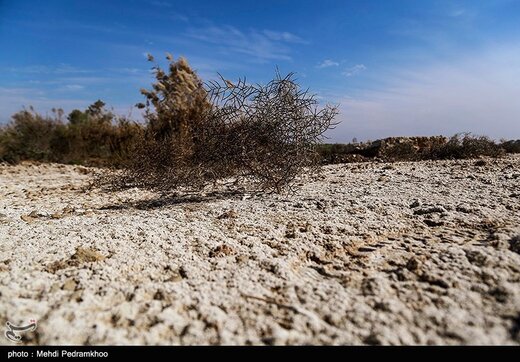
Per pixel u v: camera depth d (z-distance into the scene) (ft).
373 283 5.85
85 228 9.21
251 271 6.47
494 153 32.73
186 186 16.35
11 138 34.06
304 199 12.78
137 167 19.08
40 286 5.79
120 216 10.87
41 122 35.88
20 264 6.63
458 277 5.85
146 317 4.94
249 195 14.28
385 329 4.63
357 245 8.00
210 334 4.65
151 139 20.31
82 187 18.75
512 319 4.72
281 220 9.92
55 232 8.80
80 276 6.11
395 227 9.05
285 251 7.54
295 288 5.87
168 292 5.62
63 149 36.11
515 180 14.97
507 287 5.34
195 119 24.58
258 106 13.66
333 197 12.91
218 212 11.09
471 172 18.98
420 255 6.95
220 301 5.41
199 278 6.19
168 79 29.22
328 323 4.91
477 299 5.20
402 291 5.62
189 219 10.23
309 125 13.64
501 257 6.36
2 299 5.29
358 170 22.84
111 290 5.69
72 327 4.66
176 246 7.64
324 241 8.17
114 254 7.13
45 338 4.50
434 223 9.27
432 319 4.82
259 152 13.87
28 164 31.89
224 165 14.92
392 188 14.58
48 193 16.94
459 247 7.12
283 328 4.78
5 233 8.84
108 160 30.12
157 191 16.72
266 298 5.54
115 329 4.67
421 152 33.53
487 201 11.29
